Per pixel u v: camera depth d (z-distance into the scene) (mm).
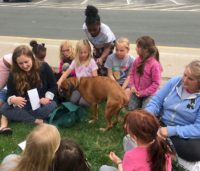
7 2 8008
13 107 1770
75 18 5164
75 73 1999
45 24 4605
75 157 948
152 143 1023
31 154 940
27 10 6133
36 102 1762
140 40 1774
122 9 6312
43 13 5746
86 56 1962
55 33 3965
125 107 1864
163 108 1459
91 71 1977
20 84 1743
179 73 2461
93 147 1558
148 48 1762
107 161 1475
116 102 1697
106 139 1650
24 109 1771
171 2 7898
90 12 2129
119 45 1995
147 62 1771
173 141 1352
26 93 1774
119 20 4969
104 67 2111
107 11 5980
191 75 1325
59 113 1788
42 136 951
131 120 1042
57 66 2607
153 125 1028
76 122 1821
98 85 1760
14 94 1782
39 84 1785
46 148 939
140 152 1031
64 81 1872
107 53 2182
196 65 1333
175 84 1434
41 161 938
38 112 1767
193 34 3916
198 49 3107
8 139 1645
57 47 3051
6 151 1538
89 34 2199
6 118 1771
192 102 1375
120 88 1739
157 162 1011
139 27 4406
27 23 4688
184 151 1337
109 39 2170
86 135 1684
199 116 1363
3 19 5059
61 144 977
